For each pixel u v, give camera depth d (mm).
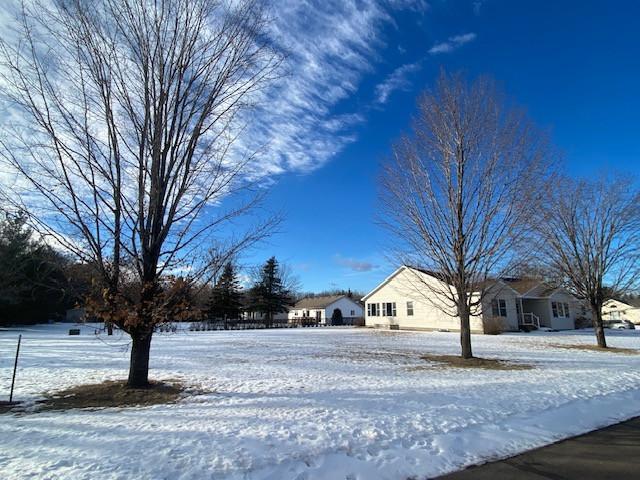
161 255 8961
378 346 20250
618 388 9508
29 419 6480
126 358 14711
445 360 14578
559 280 22328
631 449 5777
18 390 8820
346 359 14766
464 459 5316
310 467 4754
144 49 8883
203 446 5109
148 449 4980
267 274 58594
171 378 10297
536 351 18234
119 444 5191
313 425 6062
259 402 7613
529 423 6699
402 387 9156
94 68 8461
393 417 6551
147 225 8812
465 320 14688
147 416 6605
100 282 8234
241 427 5941
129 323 8180
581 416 7320
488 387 9273
